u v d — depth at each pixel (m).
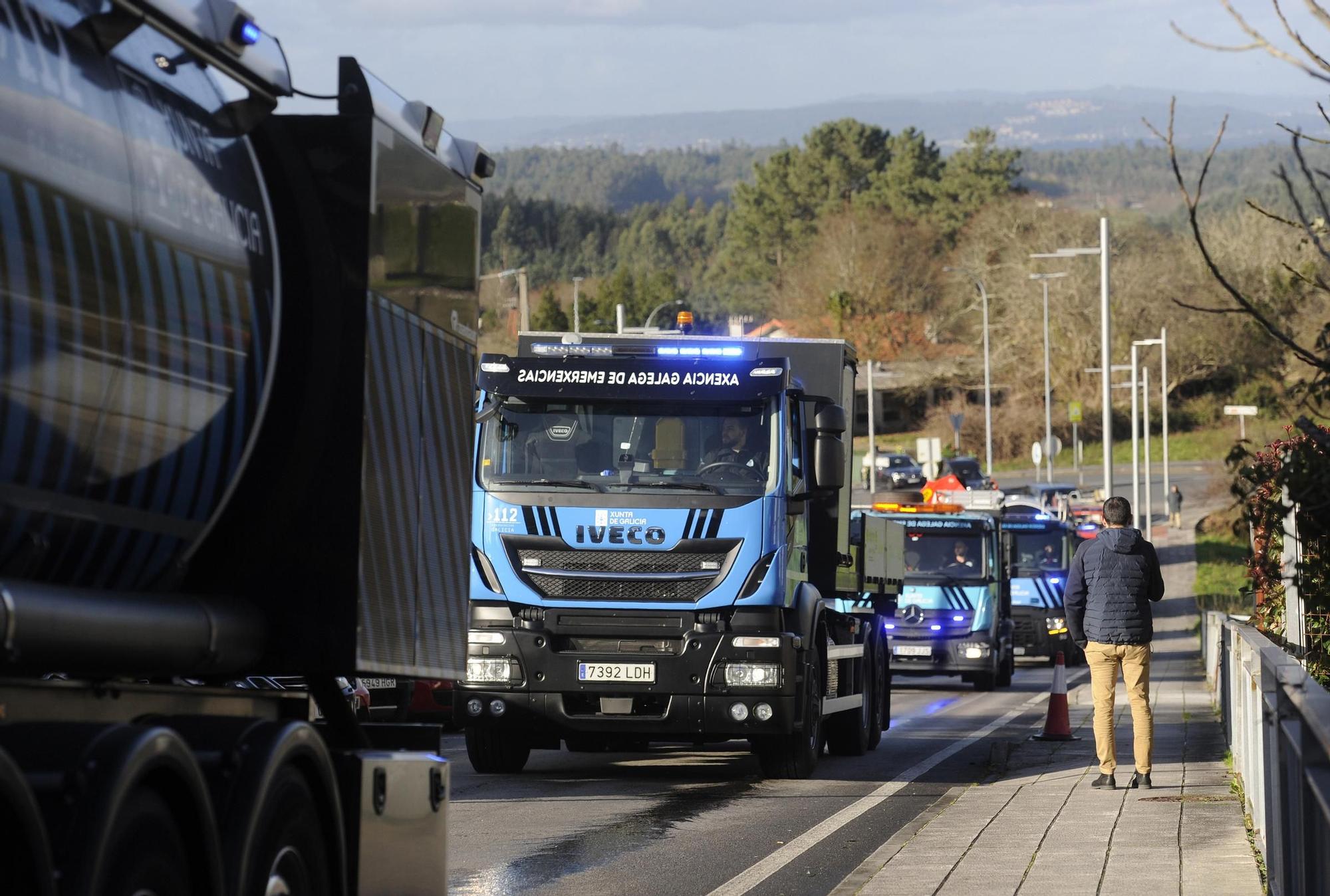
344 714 11.94
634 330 33.09
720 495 26.58
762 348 31.05
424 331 12.80
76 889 7.50
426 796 12.27
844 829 22.61
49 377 8.24
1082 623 25.59
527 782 28.03
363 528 11.42
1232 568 114.19
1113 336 193.75
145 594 9.91
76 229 8.45
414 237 12.56
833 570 30.22
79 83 8.64
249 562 11.17
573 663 26.45
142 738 8.12
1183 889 16.69
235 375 10.40
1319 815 10.77
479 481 26.98
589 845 20.97
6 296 7.81
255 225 10.77
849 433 31.80
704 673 26.28
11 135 7.89
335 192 11.50
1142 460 194.25
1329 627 24.89
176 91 9.90
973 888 17.06
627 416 27.08
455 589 13.58
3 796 7.01
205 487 10.34
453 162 13.66
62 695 8.92
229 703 11.14
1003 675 59.12
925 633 55.28
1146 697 25.30
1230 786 25.23
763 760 28.45
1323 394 13.34
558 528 26.69
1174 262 191.00
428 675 12.95
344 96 11.60
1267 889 16.05
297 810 9.96
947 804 25.02
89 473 8.83
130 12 9.20
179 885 8.63
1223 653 35.38
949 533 56.03
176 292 9.55
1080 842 19.89
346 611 11.28
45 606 8.30
